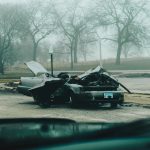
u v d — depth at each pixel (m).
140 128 1.39
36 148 1.34
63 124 2.18
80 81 15.85
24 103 17.80
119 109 15.05
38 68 17.39
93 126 2.02
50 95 15.80
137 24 84.50
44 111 14.50
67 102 17.45
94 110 14.73
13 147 1.39
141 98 19.30
